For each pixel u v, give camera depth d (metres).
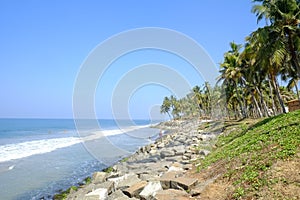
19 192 14.38
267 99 40.88
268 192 6.32
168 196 7.89
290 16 17.06
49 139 44.12
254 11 18.55
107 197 9.47
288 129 11.19
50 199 13.01
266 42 18.33
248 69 28.25
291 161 7.42
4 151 29.56
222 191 7.67
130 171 14.19
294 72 24.89
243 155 10.12
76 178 17.22
